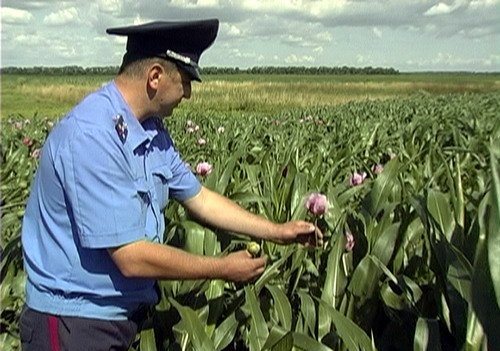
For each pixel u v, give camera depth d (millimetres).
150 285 3215
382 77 125625
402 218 3844
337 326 2859
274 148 9133
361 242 3711
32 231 3037
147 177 3025
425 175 5875
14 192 6438
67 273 2953
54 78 90938
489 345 2340
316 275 3934
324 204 3607
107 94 2918
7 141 10188
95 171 2766
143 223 2939
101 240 2791
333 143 10258
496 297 2115
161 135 3256
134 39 2898
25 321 3078
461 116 17250
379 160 8344
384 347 3365
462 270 2695
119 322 3082
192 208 3547
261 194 5266
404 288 3381
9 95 53938
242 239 4109
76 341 2986
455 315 2781
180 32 2863
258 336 3150
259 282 3662
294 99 52031
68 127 2818
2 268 4273
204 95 49938
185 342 3383
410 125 13312
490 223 2109
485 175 5379
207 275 2973
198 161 8445
